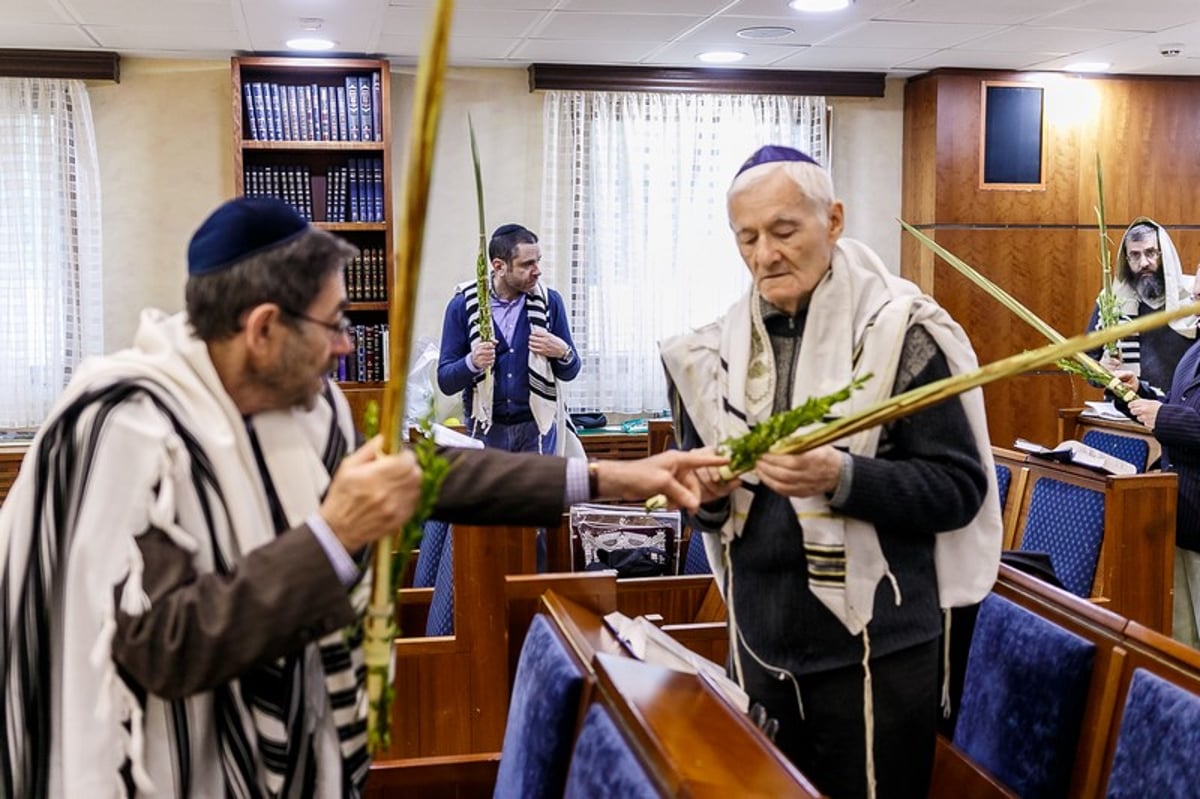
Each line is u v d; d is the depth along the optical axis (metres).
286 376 1.37
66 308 5.76
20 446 5.49
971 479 1.74
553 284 6.36
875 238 6.81
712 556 1.96
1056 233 6.59
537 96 6.31
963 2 4.80
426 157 1.07
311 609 1.23
